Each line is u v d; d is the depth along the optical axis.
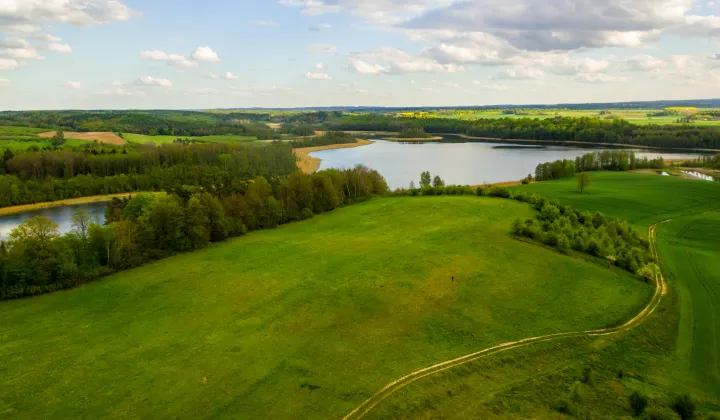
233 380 38.62
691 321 53.00
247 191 97.38
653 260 71.50
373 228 86.94
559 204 96.50
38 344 45.84
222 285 59.56
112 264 67.50
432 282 57.16
